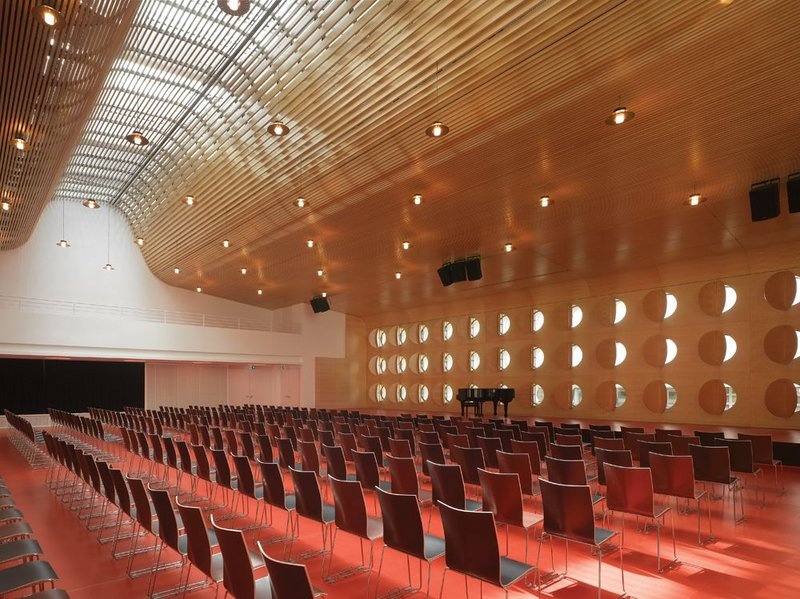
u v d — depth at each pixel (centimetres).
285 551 476
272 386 2317
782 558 445
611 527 529
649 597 371
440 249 1379
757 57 582
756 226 1123
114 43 679
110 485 510
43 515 619
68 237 1867
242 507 632
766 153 790
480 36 635
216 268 1752
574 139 775
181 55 899
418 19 651
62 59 681
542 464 752
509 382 1842
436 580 407
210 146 1109
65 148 968
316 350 2272
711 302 1359
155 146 1283
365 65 737
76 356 1590
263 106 896
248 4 526
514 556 451
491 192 980
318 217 1178
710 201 994
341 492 409
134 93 1039
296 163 989
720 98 659
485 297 1945
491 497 434
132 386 2202
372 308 2281
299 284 1894
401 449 686
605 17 561
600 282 1593
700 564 432
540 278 1648
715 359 1338
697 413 1363
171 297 2064
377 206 1076
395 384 2300
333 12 713
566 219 1119
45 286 1806
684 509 597
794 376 1206
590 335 1616
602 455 566
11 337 1468
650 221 1116
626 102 674
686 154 806
